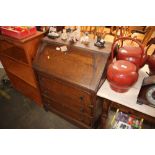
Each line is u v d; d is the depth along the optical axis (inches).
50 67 67.6
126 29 111.0
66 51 65.1
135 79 50.2
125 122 62.5
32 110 96.6
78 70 61.2
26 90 99.7
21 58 76.9
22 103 102.0
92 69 58.6
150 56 59.1
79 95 64.5
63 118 89.9
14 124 87.7
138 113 56.6
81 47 61.9
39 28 77.8
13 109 97.7
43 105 93.3
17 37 66.2
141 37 122.5
